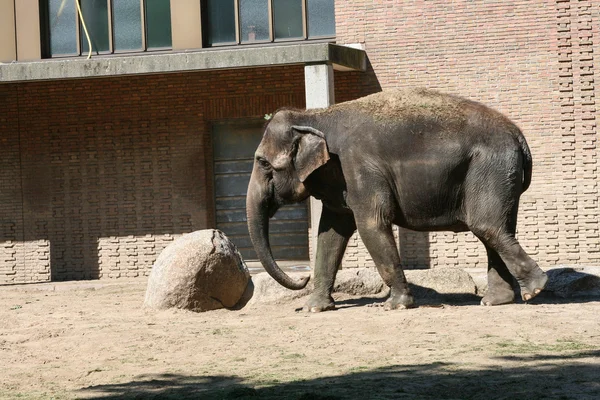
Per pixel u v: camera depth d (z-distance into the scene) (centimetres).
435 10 1994
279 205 1249
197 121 2119
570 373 776
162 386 813
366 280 1377
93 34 2133
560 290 1302
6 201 2177
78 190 2166
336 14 2033
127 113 2147
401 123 1191
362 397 716
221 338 1050
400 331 1030
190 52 1988
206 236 1333
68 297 1697
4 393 816
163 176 2134
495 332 998
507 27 1966
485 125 1187
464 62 1981
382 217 1192
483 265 1988
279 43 2077
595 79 1941
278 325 1123
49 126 2162
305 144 1191
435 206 1191
